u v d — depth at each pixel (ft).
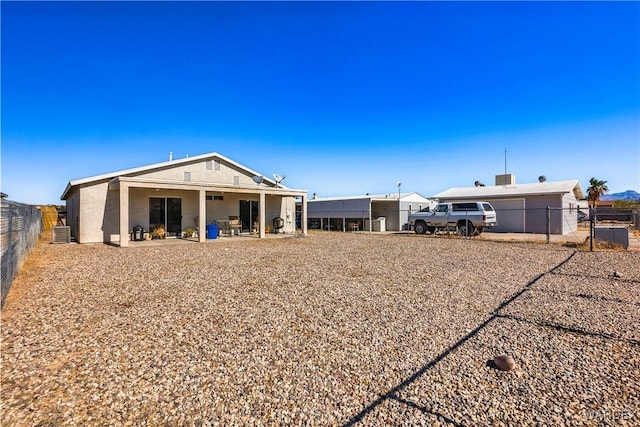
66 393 9.68
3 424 8.30
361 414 8.70
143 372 10.89
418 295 20.24
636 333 13.98
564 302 18.61
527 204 70.90
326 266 30.27
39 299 19.24
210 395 9.59
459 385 10.06
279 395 9.58
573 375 10.59
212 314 16.67
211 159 61.93
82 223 50.08
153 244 48.29
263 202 58.80
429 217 67.31
